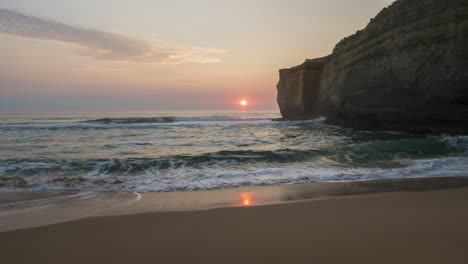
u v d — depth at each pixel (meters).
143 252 3.60
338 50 29.75
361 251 3.33
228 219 4.77
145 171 9.85
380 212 4.91
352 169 9.66
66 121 37.53
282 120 43.72
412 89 18.61
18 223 4.83
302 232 4.05
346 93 26.89
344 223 4.36
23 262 3.43
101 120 38.00
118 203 6.08
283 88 46.91
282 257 3.28
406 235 3.78
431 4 17.19
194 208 5.56
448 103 16.53
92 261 3.41
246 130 28.42
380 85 21.67
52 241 4.02
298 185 7.61
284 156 12.35
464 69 15.30
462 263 2.94
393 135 20.19
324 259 3.16
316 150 13.30
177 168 10.37
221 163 11.28
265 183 7.91
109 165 10.59
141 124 34.06
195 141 19.50
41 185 7.84
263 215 4.93
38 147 16.14
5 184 7.93
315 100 39.12
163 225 4.56
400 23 19.48
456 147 13.47
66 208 5.74
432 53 16.97
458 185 7.24
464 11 15.40
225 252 3.50
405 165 10.29
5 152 14.33
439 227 4.08
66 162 11.05
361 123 25.27
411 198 5.89
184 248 3.67
